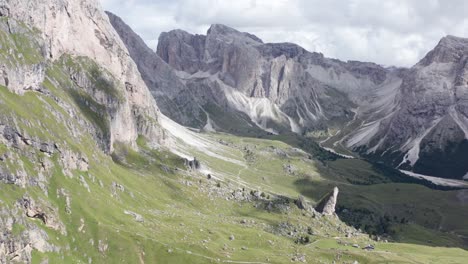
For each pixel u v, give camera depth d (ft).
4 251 624.59
